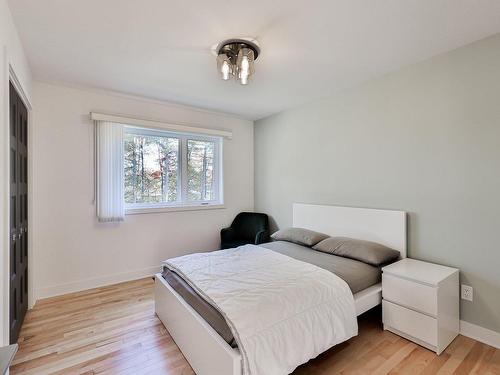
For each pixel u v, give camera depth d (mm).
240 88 2939
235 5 1588
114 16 1700
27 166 2549
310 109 3414
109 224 3135
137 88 2928
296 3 1564
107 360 1798
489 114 1956
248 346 1334
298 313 1577
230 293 1653
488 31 1873
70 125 2885
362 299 2018
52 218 2795
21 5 1588
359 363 1764
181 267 2160
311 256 2521
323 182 3262
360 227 2777
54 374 1660
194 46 2064
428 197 2301
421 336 1913
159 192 3586
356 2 1557
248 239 3953
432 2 1558
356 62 2334
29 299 2527
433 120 2256
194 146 3902
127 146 3336
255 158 4402
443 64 2184
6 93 1541
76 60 2293
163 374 1671
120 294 2855
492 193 1951
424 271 2053
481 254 2008
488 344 1968
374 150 2707
